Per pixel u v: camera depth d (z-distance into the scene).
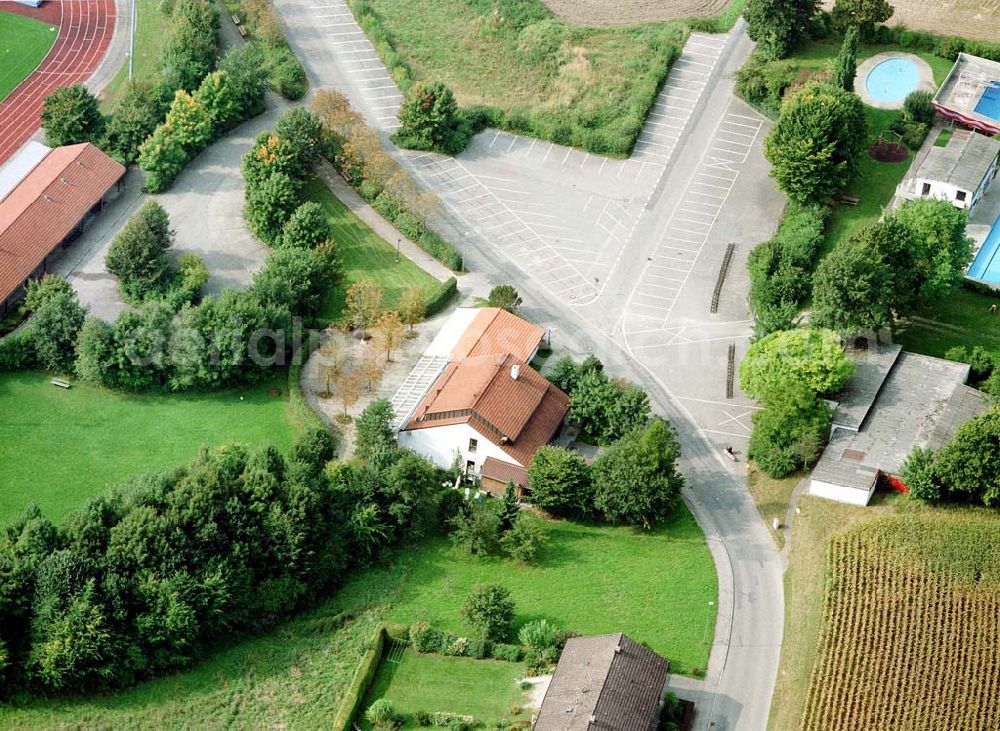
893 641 173.50
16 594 172.62
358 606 184.50
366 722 168.88
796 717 168.50
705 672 176.00
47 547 178.50
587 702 161.25
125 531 178.75
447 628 180.75
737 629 182.25
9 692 171.00
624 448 196.50
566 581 188.38
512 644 178.38
